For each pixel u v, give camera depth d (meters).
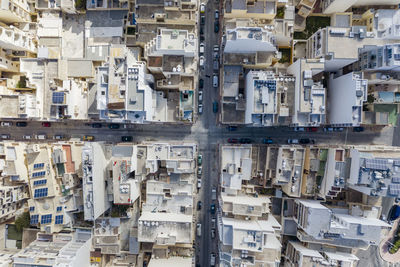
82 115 49.72
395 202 51.09
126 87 39.62
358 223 42.91
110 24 51.75
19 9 49.25
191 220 45.91
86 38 51.91
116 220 49.47
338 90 46.72
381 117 47.28
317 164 45.59
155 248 47.78
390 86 48.00
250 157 46.16
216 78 53.44
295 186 45.91
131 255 51.09
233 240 41.56
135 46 52.16
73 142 50.28
